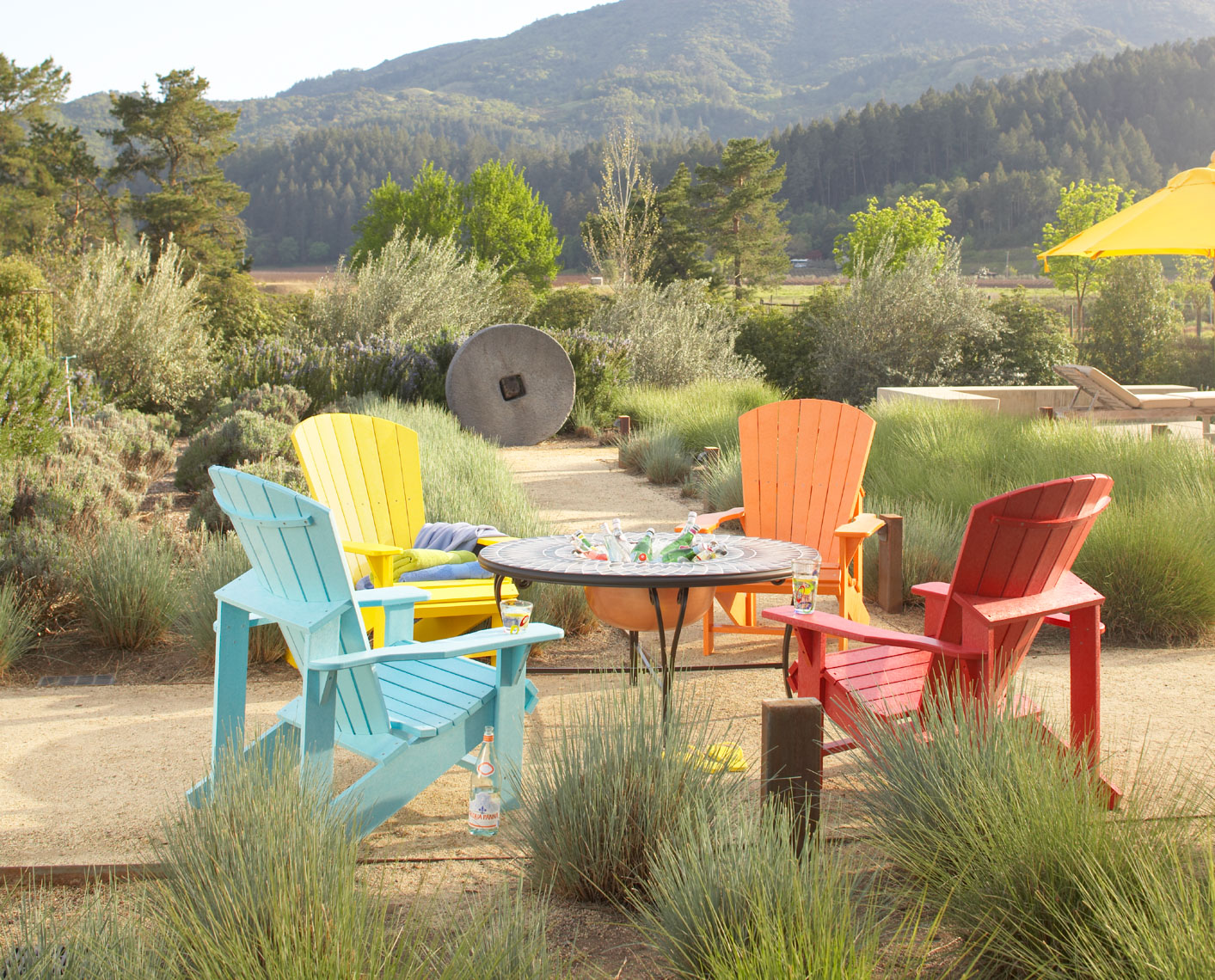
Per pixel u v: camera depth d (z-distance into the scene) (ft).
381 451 16.92
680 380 58.59
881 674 10.71
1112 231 28.71
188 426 44.32
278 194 484.33
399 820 10.04
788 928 6.49
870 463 27.96
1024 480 23.81
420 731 9.32
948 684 9.59
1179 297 129.08
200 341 50.85
